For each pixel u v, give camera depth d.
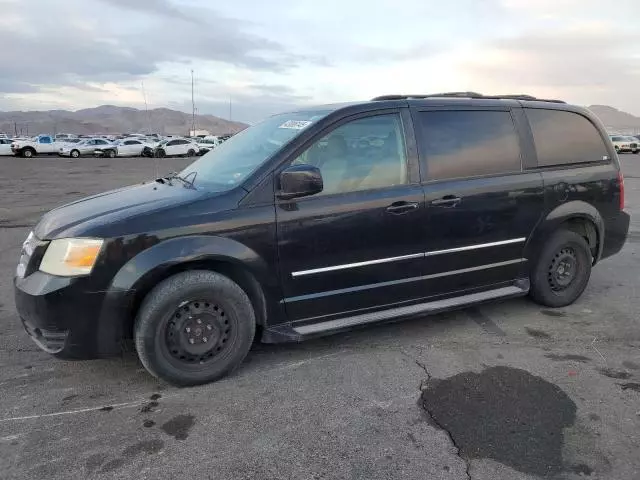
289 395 3.33
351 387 3.44
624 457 2.70
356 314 3.91
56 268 3.17
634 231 8.74
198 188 3.70
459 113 4.29
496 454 2.72
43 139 43.91
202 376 3.43
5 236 8.55
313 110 4.14
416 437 2.88
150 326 3.24
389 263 3.91
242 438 2.87
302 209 3.57
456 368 3.71
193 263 3.38
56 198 14.13
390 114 3.98
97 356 3.29
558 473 2.58
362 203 3.75
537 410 3.14
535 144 4.61
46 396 3.32
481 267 4.36
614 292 5.43
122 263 3.17
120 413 3.12
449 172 4.13
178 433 2.92
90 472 2.58
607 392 3.36
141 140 48.88
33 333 3.33
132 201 3.57
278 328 3.67
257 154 3.81
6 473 2.56
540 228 4.61
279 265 3.54
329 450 2.76
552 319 4.66
